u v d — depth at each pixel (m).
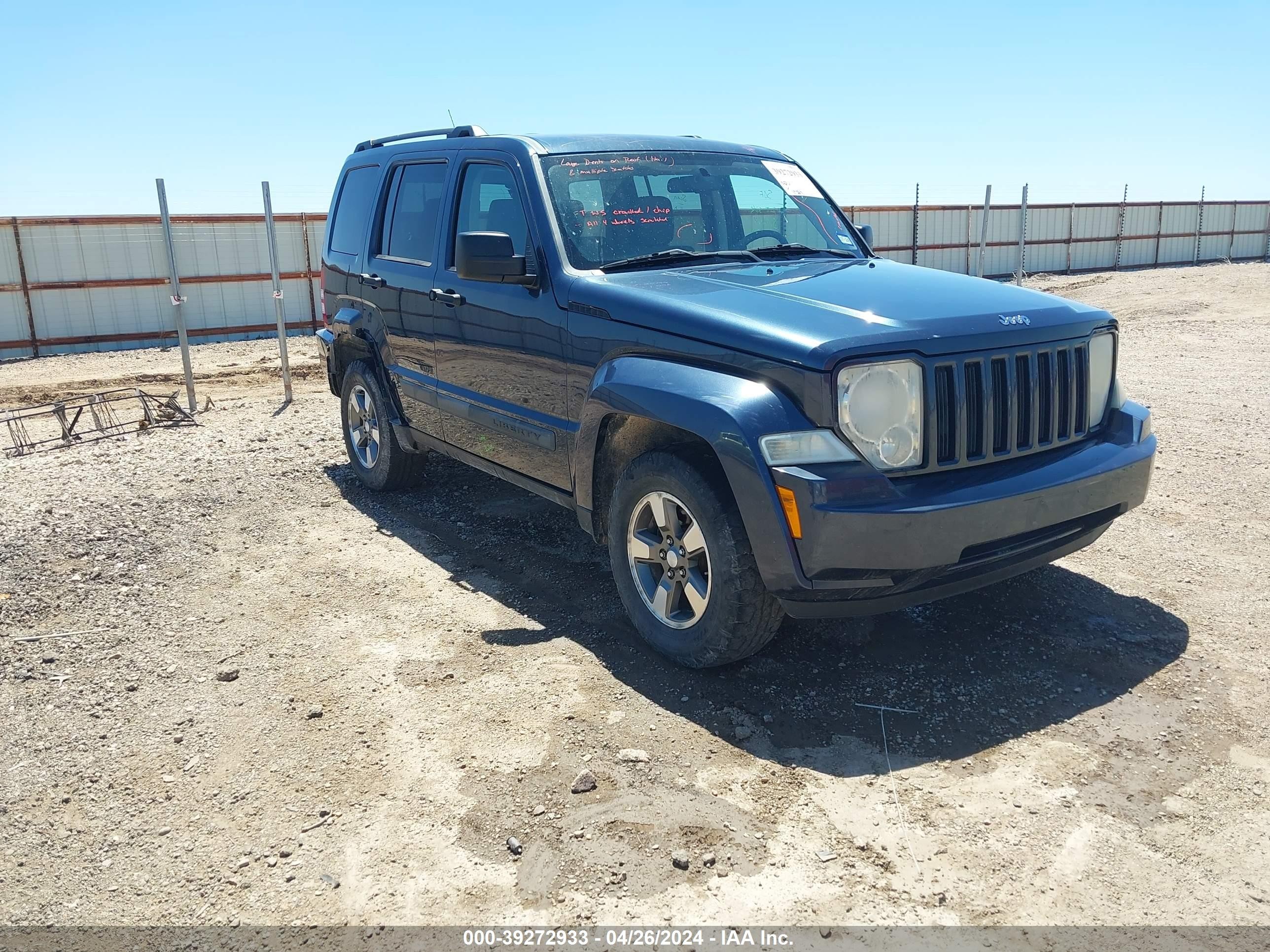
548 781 2.94
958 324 3.21
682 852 2.57
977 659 3.66
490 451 4.78
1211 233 38.59
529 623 4.12
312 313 20.11
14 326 17.17
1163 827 2.66
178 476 6.57
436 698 3.48
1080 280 28.44
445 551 5.06
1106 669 3.56
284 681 3.66
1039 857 2.54
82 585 4.65
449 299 4.76
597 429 3.75
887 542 2.97
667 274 4.00
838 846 2.60
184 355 9.32
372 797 2.89
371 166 5.92
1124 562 4.62
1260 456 6.51
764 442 3.05
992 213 32.16
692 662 3.55
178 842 2.72
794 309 3.35
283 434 8.01
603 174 4.41
